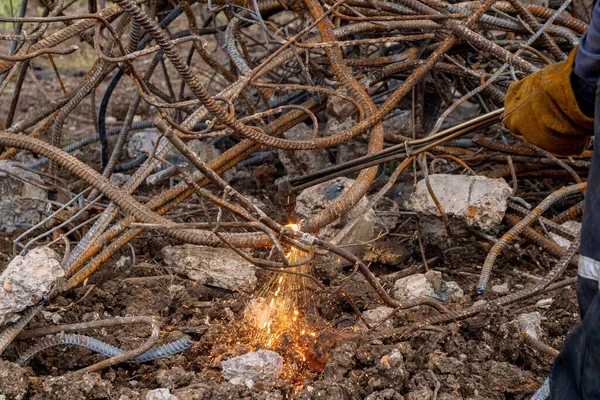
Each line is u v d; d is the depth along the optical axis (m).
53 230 2.74
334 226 2.77
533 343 2.45
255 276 2.68
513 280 2.81
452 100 3.27
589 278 2.04
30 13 6.30
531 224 2.83
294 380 2.39
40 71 5.38
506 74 3.03
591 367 2.04
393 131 3.22
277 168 3.38
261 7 3.10
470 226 2.81
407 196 3.12
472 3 3.01
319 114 3.38
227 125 2.51
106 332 2.52
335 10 2.85
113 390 2.33
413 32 3.04
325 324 2.55
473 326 2.47
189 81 2.41
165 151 2.74
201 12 3.81
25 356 2.38
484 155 3.12
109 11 2.87
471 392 2.34
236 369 2.33
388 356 2.33
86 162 3.56
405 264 2.88
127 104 4.46
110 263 2.79
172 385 2.32
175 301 2.63
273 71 3.55
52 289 2.36
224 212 3.06
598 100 2.03
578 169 3.09
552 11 3.06
